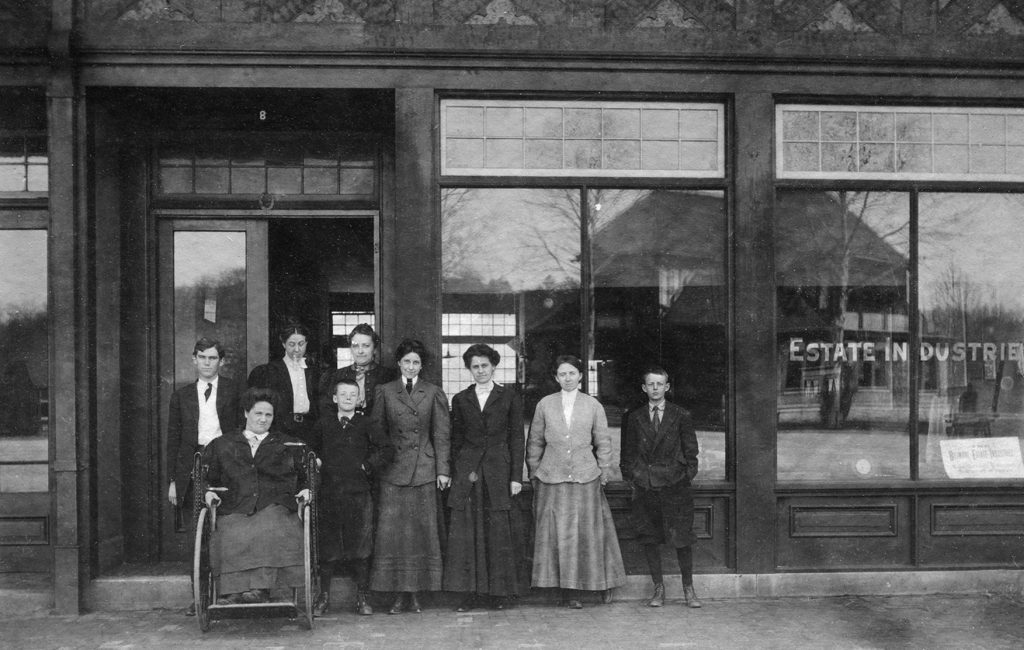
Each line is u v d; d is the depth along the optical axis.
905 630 5.34
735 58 6.18
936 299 6.44
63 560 5.74
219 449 5.26
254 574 5.09
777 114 6.36
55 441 5.78
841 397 6.37
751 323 6.20
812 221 6.38
